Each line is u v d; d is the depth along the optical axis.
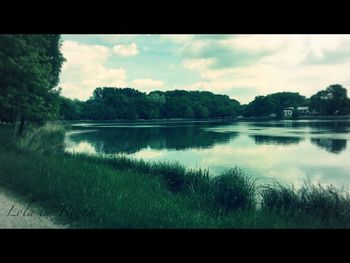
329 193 11.48
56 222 7.92
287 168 24.52
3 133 27.84
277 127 82.12
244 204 11.79
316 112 159.75
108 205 9.10
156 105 169.12
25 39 20.03
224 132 63.28
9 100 21.89
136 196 10.55
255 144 40.41
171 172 15.84
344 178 21.34
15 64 19.27
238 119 179.50
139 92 181.75
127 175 14.35
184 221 8.69
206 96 199.75
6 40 18.84
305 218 9.57
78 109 127.38
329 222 9.40
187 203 11.97
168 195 12.93
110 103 157.00
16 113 23.52
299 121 127.50
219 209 11.41
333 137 49.78
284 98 180.00
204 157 29.58
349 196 11.87
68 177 11.62
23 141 19.92
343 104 152.12
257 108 179.50
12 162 13.46
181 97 179.25
